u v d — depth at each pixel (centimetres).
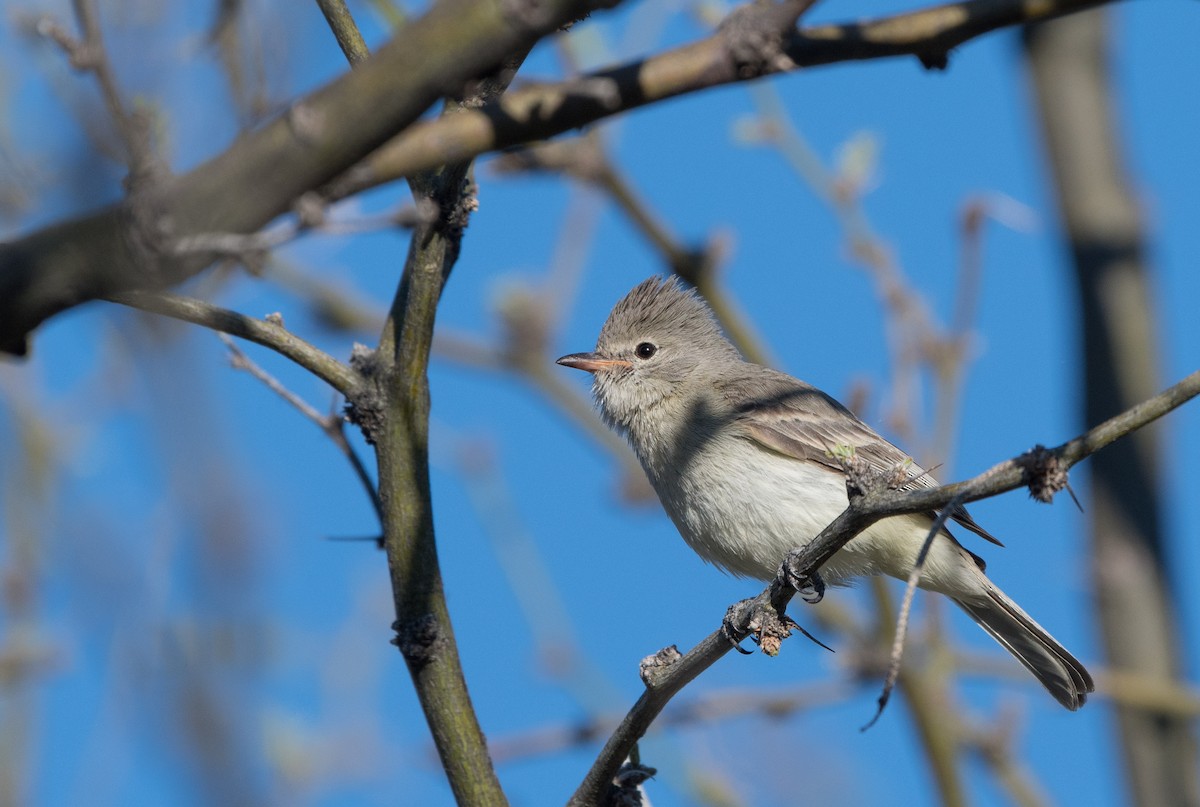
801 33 603
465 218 777
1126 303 1284
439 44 451
